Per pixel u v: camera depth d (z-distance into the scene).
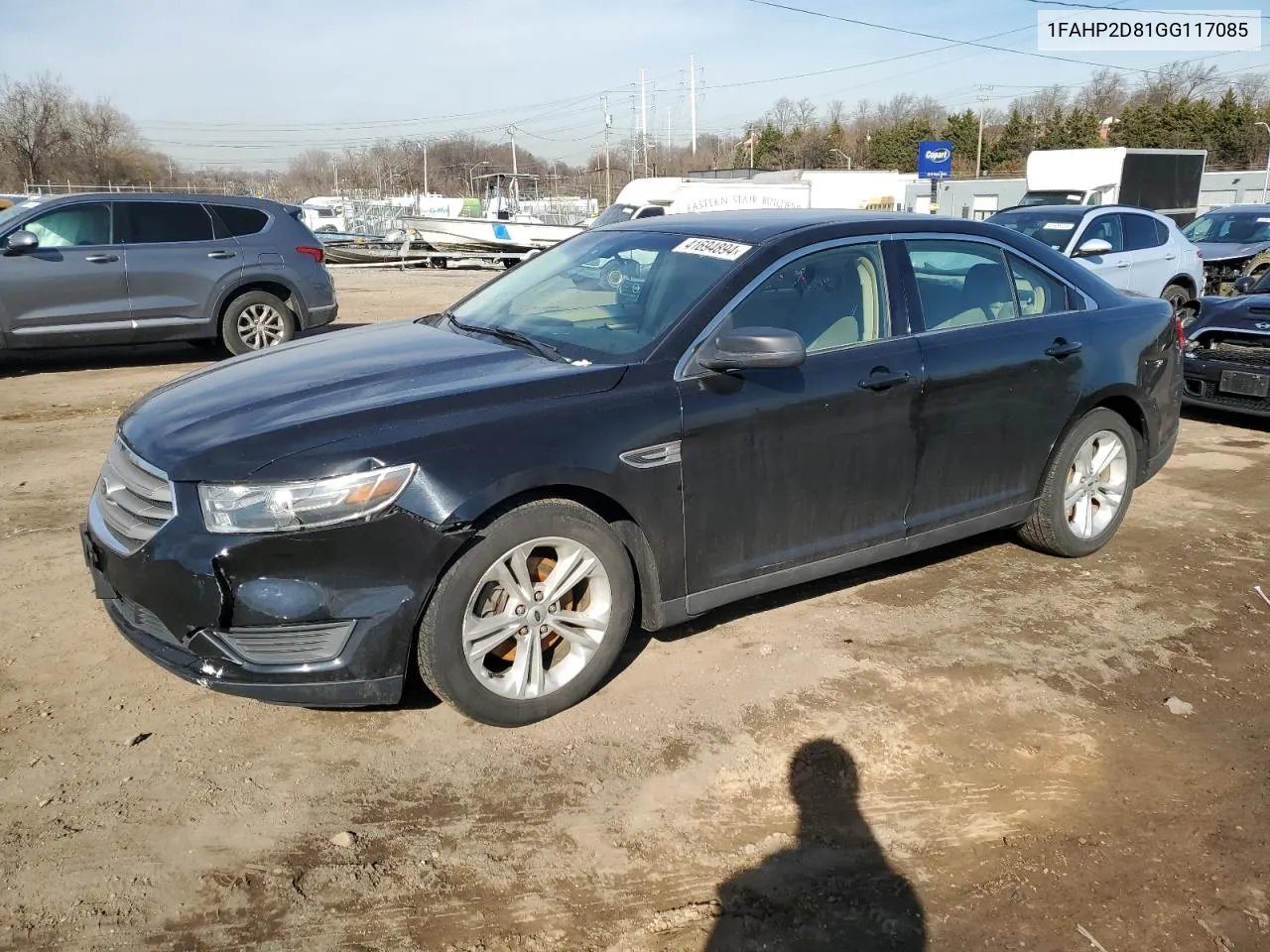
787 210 4.59
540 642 3.37
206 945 2.44
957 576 4.74
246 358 4.05
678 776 3.13
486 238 29.22
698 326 3.58
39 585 4.44
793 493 3.81
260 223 10.44
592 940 2.48
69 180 67.56
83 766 3.12
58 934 2.46
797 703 3.56
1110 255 11.37
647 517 3.46
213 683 3.00
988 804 3.02
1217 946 2.50
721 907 2.59
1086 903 2.63
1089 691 3.69
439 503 3.02
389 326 4.54
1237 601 4.50
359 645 3.01
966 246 4.41
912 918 2.57
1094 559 4.98
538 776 3.12
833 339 3.93
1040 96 89.81
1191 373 7.74
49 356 10.92
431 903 2.59
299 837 2.83
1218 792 3.10
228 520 2.93
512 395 3.26
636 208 21.92
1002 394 4.35
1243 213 16.80
